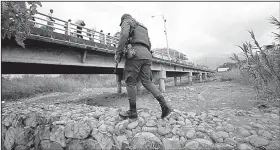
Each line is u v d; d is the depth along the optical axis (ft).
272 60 12.83
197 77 106.52
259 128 7.59
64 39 19.13
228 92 25.89
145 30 8.49
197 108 16.53
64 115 10.12
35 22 16.15
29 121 10.41
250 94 19.69
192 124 8.04
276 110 10.63
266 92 13.42
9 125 11.79
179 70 56.54
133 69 7.56
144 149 6.29
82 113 11.25
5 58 15.07
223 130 7.45
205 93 28.60
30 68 24.26
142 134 6.73
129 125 7.64
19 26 6.54
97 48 23.71
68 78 83.35
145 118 8.34
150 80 8.12
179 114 9.20
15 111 12.97
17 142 10.69
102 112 10.63
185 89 42.45
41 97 43.91
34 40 16.10
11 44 15.49
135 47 7.63
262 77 13.78
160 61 38.91
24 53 16.58
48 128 8.71
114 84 83.82
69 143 7.41
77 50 22.40
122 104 24.72
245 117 9.53
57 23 19.47
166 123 7.75
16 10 5.98
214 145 6.13
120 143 6.76
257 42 13.03
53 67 24.99
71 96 43.47
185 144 6.21
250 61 14.97
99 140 6.66
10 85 46.80
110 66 28.73
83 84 78.23
